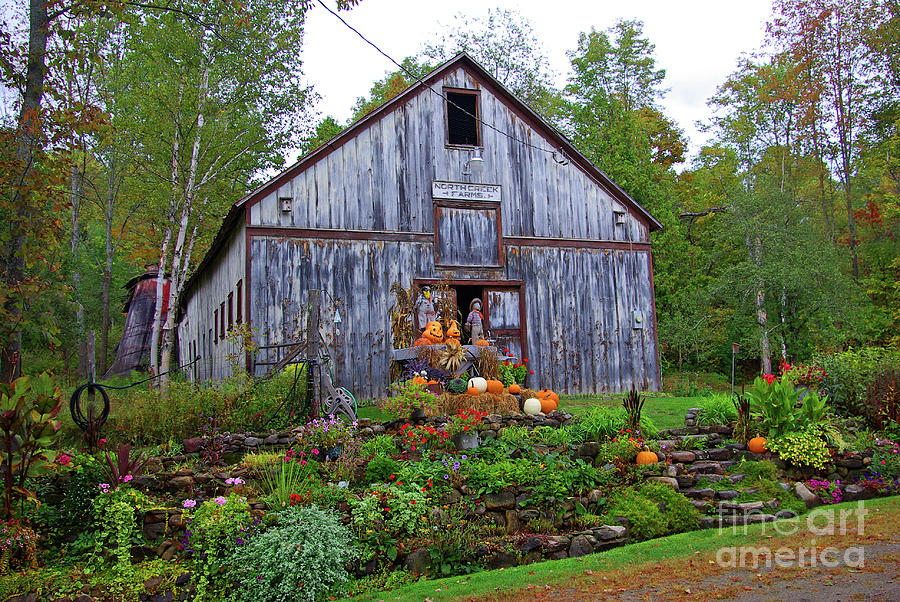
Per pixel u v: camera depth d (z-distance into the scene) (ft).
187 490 26.50
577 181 62.64
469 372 40.34
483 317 57.62
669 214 100.89
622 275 63.16
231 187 76.69
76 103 35.60
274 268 51.57
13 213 34.17
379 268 54.54
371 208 54.95
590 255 62.13
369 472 28.30
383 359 53.62
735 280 91.09
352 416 36.70
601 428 33.83
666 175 121.60
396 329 48.75
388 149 56.13
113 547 24.09
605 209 63.41
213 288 73.51
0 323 32.99
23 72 36.35
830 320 86.74
